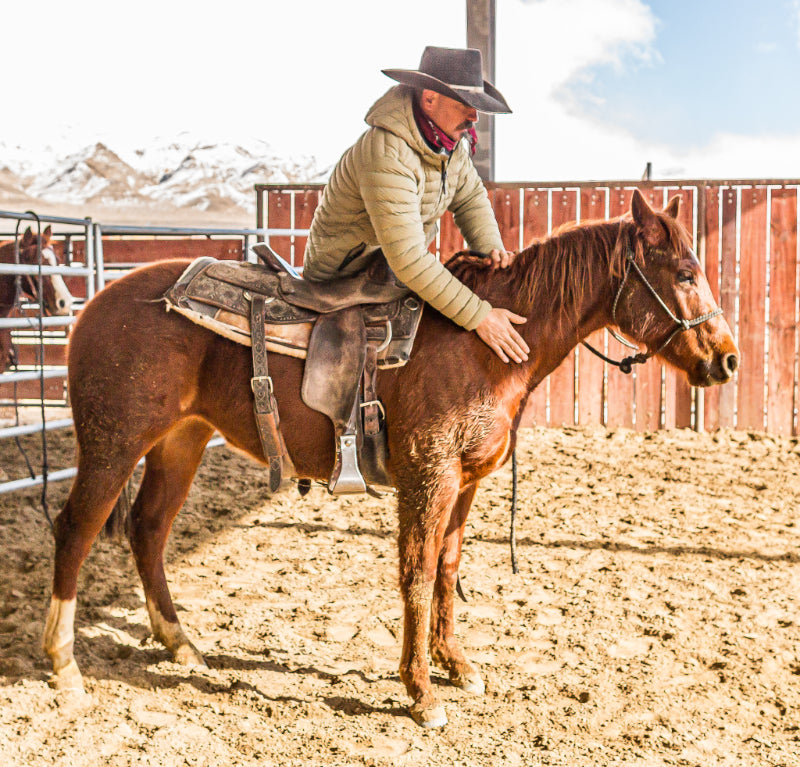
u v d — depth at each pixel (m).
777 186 7.50
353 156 2.76
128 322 2.88
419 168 2.74
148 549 3.24
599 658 3.43
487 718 2.93
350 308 2.90
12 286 7.05
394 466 2.85
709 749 2.74
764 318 7.64
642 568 4.49
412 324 2.84
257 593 4.08
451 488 2.79
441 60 2.73
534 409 8.02
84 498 2.86
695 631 3.69
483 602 4.02
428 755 2.66
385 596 4.07
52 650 2.91
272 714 2.90
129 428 2.84
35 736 2.63
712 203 7.62
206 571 4.37
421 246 2.72
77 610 3.73
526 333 2.92
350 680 3.19
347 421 2.80
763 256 7.59
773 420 7.72
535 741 2.77
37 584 3.99
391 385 2.83
